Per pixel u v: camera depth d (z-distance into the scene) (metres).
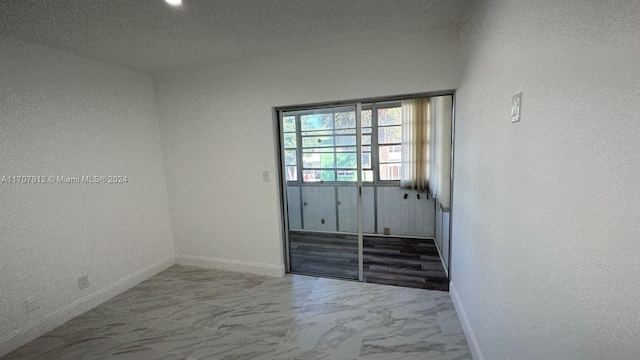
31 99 2.12
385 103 4.09
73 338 2.11
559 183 0.82
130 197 2.89
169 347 1.99
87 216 2.50
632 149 0.57
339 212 3.20
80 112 2.44
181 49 2.43
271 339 2.04
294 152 3.15
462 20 2.06
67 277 2.34
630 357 0.59
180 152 3.19
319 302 2.51
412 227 4.19
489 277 1.46
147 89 3.08
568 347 0.79
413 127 3.93
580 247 0.73
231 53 2.59
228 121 2.94
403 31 2.26
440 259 3.40
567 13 0.78
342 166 3.07
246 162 2.96
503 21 1.24
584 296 0.72
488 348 1.50
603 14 0.65
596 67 0.67
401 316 2.27
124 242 2.83
